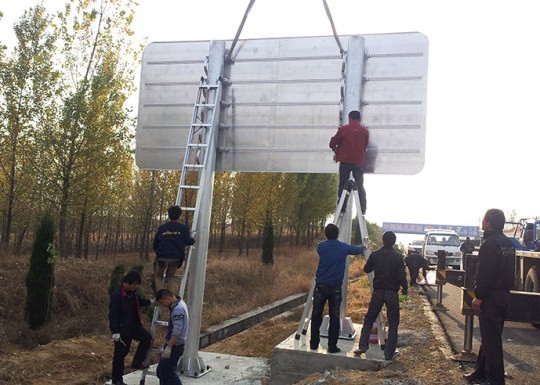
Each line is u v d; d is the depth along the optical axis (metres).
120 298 7.37
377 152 8.61
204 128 9.01
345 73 8.73
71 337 11.51
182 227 7.76
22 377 8.48
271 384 7.49
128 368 9.56
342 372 6.91
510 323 11.10
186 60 9.52
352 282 22.81
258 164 9.09
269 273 22.12
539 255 10.96
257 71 9.20
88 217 22.59
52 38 17.75
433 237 27.45
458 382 6.21
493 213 6.06
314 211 41.09
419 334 9.33
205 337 12.29
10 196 18.70
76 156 16.70
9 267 14.13
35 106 17.14
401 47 8.71
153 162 9.45
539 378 6.77
